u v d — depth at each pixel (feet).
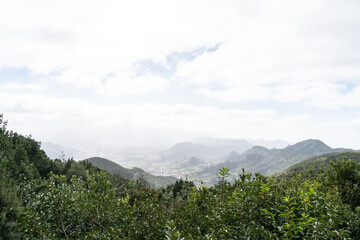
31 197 26.91
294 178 42.65
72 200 27.37
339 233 15.43
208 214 23.98
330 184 38.27
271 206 21.39
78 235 24.30
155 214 27.40
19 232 16.70
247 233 16.88
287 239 15.39
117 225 25.30
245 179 28.14
